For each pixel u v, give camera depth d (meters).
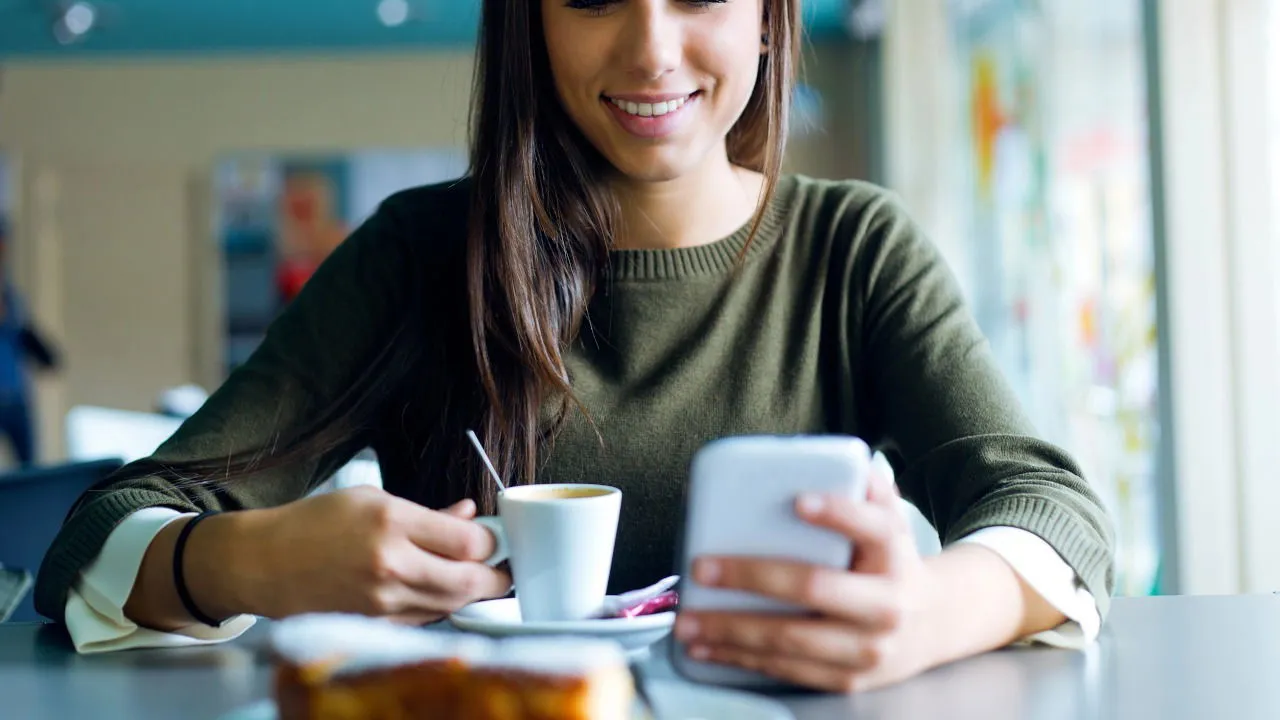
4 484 1.69
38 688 0.83
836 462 0.74
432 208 1.35
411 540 0.88
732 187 1.33
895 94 5.30
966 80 4.46
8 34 7.09
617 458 1.27
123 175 7.79
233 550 0.92
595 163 1.28
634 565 1.27
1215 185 2.08
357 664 0.63
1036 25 3.30
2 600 1.23
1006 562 0.89
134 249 7.78
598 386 1.29
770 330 1.32
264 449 1.19
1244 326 2.07
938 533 1.13
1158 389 2.14
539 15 1.22
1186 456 2.09
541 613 0.90
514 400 1.22
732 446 0.76
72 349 7.75
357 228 1.37
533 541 0.89
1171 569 2.12
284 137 7.79
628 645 0.85
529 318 1.21
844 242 1.33
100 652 0.95
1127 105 2.47
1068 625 0.91
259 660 0.92
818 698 0.77
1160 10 2.09
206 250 7.78
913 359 1.24
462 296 1.29
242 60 7.79
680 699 0.70
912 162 5.25
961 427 1.15
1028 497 0.96
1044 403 3.26
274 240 7.79
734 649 0.77
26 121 7.77
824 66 7.68
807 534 0.75
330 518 0.90
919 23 5.26
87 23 6.83
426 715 0.62
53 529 1.76
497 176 1.22
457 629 0.96
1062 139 3.01
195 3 6.44
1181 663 0.86
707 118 1.16
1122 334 2.52
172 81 7.80
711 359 1.30
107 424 2.50
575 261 1.27
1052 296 3.15
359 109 7.78
